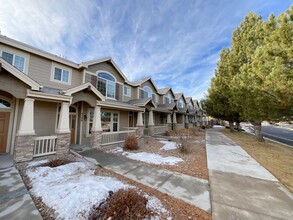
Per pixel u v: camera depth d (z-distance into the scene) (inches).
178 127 898.7
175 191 148.8
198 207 121.6
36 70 333.1
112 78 514.9
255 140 510.0
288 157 290.8
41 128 323.3
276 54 230.7
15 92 225.6
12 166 205.9
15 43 300.5
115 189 140.6
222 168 222.1
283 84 219.1
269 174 199.2
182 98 1156.5
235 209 119.3
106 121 482.3
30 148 234.1
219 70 669.9
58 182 158.4
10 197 126.7
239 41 537.3
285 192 149.4
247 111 393.1
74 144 380.8
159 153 311.6
